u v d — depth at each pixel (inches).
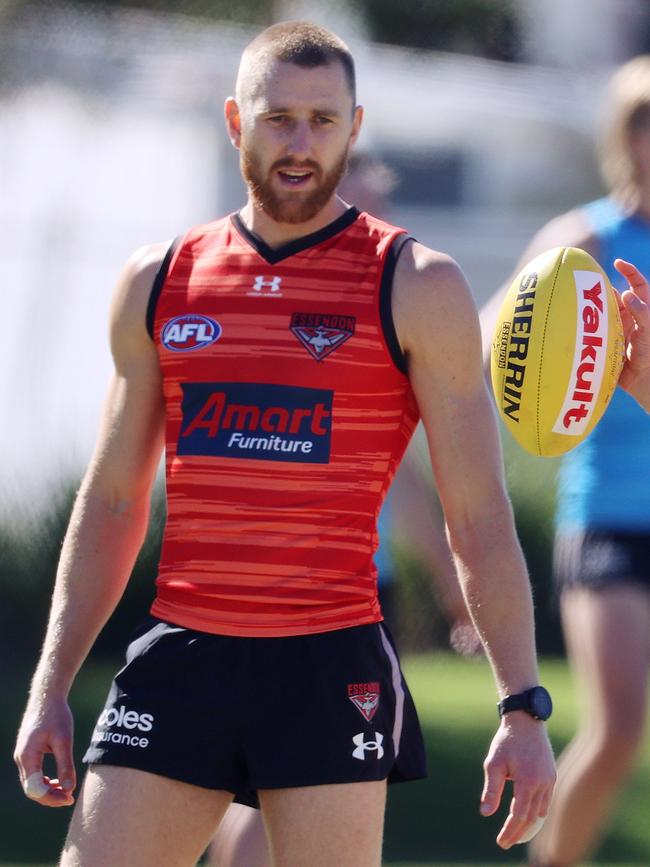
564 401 538.0
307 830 489.7
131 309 540.7
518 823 489.7
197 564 511.2
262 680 499.2
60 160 2372.0
